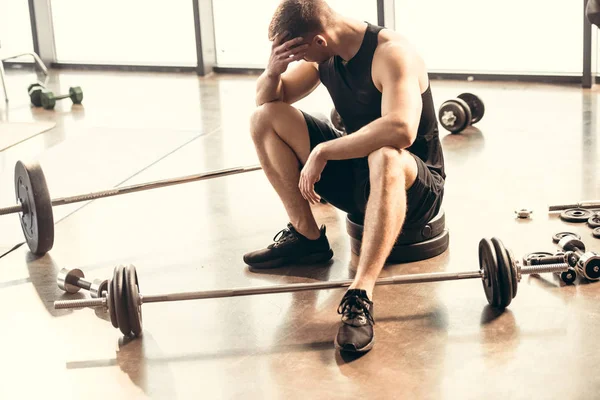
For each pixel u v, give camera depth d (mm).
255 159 3928
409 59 2340
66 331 2352
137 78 6027
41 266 2820
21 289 2648
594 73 5090
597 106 4555
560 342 2121
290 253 2697
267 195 3416
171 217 3221
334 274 2635
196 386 2031
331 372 2053
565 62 5309
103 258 2861
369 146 2270
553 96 4863
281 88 2613
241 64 6098
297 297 2486
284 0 2418
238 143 4223
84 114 5031
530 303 2346
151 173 3799
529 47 5355
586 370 1985
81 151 4207
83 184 3678
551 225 2924
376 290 2486
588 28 4859
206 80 5875
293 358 2135
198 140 4324
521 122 4344
